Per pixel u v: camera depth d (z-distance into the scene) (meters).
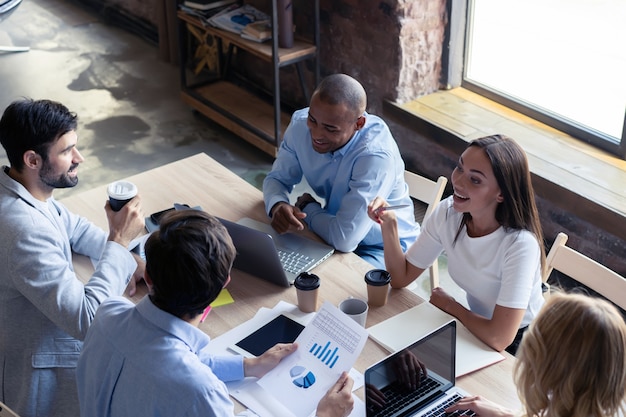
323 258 2.51
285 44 4.28
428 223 2.47
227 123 4.70
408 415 1.88
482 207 2.25
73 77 5.51
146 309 1.60
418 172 4.33
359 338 1.95
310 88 4.74
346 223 2.61
